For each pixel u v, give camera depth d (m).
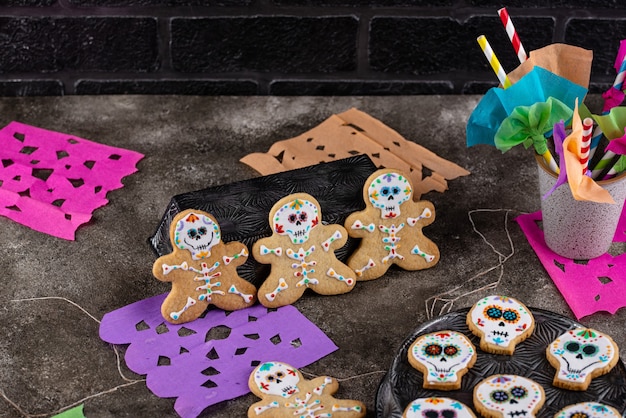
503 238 1.17
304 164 1.25
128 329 1.07
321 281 1.10
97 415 1.00
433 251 1.13
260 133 1.33
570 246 1.12
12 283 1.12
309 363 1.04
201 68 1.41
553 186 1.08
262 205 1.10
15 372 1.03
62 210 1.20
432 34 1.38
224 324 1.08
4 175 1.24
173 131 1.33
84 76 1.41
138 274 1.13
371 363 1.04
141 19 1.37
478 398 0.93
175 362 1.04
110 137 1.32
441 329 1.00
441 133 1.32
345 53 1.40
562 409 0.92
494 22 1.37
